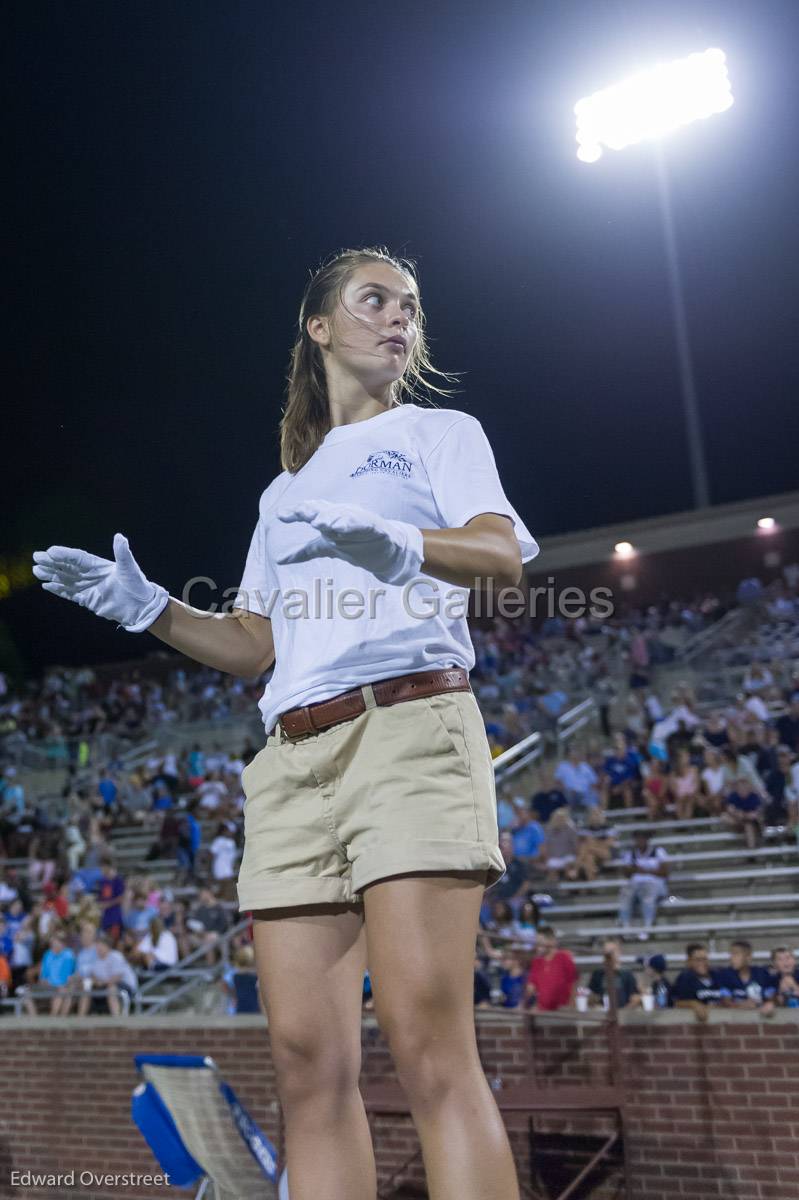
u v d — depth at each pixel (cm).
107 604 264
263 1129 1187
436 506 243
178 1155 798
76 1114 1324
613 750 2036
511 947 1300
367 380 267
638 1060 1025
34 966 1645
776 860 1612
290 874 231
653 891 1566
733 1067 986
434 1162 201
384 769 218
